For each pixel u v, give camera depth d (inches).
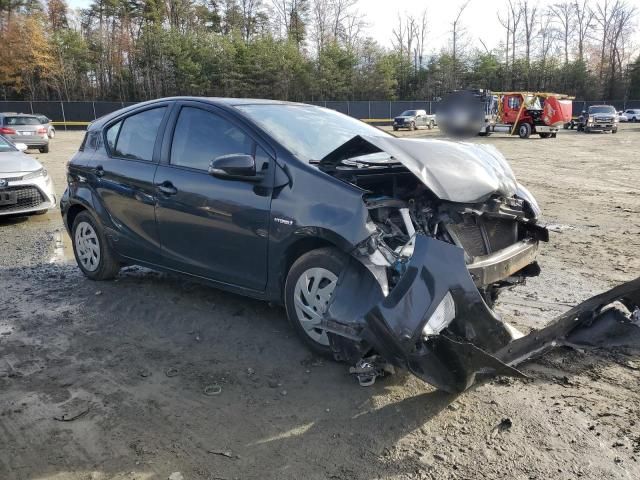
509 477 100.6
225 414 122.3
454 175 137.6
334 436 113.5
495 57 2379.4
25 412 124.0
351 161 152.6
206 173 164.1
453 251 117.4
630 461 104.4
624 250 255.4
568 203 385.7
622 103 2210.9
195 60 2095.2
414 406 123.6
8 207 314.8
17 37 1983.3
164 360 148.2
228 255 159.5
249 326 167.5
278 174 146.7
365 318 117.3
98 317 178.2
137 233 186.9
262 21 2486.5
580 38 2610.7
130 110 197.2
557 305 183.8
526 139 1121.4
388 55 2317.9
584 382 133.4
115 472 103.7
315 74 2110.0
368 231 127.6
